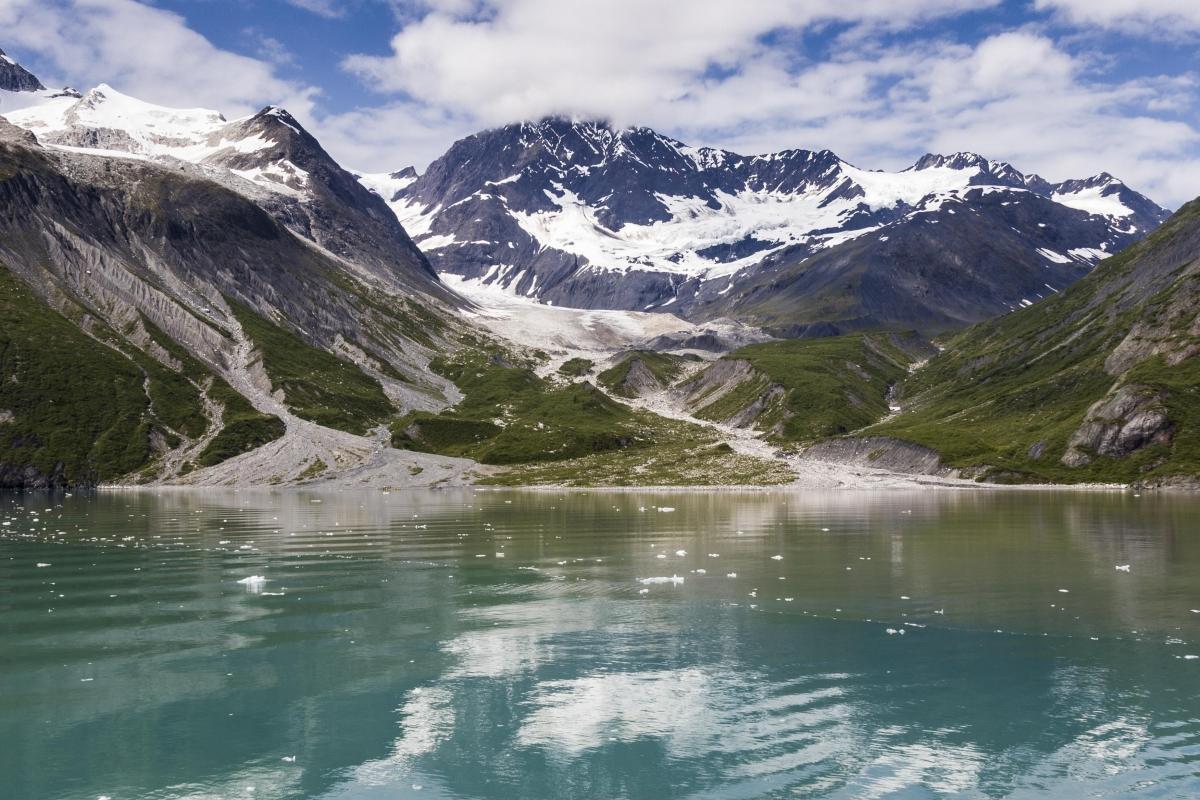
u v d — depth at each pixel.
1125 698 38.97
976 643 47.72
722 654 46.34
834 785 31.17
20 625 53.84
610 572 72.12
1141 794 30.22
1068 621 52.50
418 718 37.75
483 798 30.66
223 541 95.94
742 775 32.03
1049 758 33.06
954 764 32.59
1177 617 53.34
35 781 32.19
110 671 44.25
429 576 70.81
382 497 187.12
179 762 33.69
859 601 58.94
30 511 143.62
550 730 36.34
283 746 35.09
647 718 37.41
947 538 93.94
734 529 106.25
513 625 53.16
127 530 108.69
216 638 50.50
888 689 40.47
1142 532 98.62
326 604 59.59
